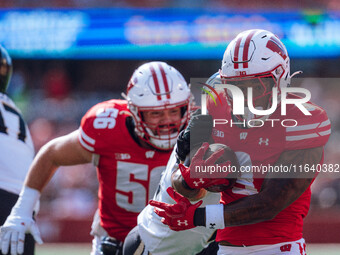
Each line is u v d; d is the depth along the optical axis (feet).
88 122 45.75
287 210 33.58
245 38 33.37
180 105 44.45
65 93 150.20
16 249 44.16
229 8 141.90
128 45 143.13
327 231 109.40
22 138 48.98
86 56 144.56
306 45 137.39
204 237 39.22
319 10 138.51
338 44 137.18
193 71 146.30
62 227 111.65
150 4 144.77
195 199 34.45
